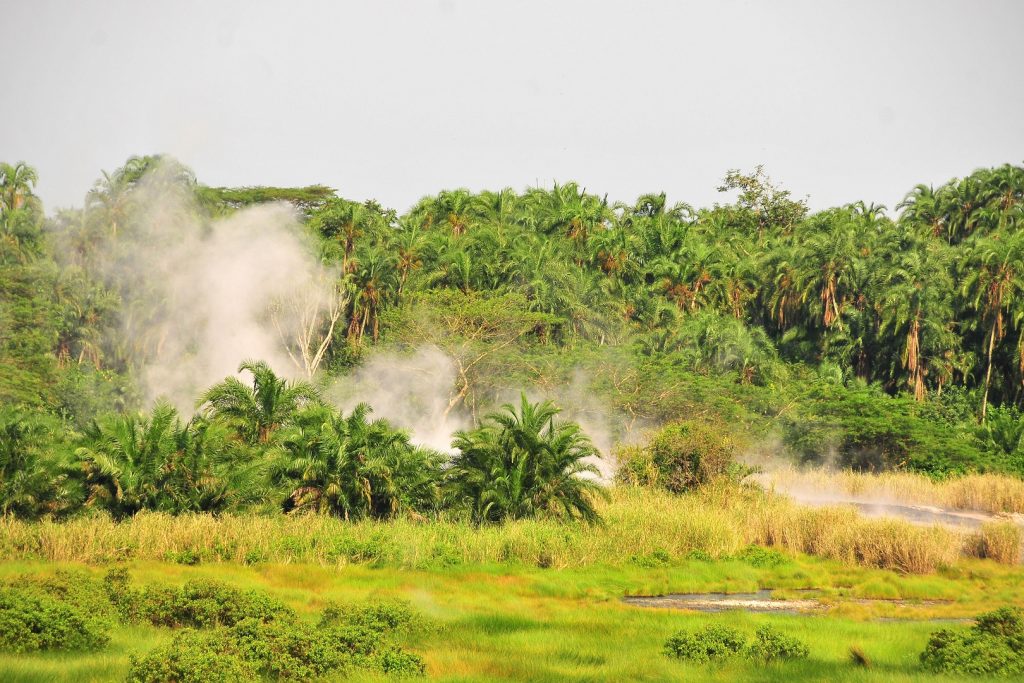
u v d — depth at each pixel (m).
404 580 94.19
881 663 65.12
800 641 66.62
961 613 87.94
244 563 98.75
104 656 60.72
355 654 61.84
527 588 93.81
